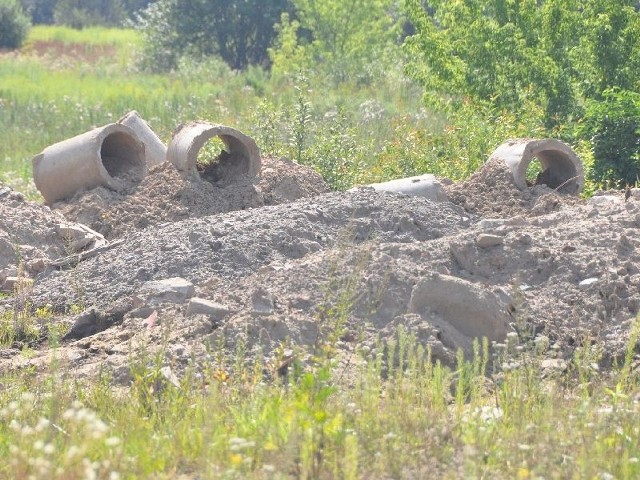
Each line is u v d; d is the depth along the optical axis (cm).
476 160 6200
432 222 4219
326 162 6144
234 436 2150
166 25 17512
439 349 2945
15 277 4066
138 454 2080
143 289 3488
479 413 2250
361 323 3053
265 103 6681
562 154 5166
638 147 6538
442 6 8800
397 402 2288
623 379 2595
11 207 4691
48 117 9825
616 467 2019
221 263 3722
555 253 3456
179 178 5075
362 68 13588
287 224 3981
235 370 2683
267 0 17762
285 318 2991
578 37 8394
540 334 3122
